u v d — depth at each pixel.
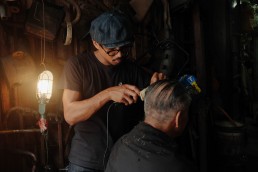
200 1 4.16
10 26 2.61
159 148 1.15
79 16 2.76
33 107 2.77
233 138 3.87
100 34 1.60
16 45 2.66
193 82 1.39
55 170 2.97
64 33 2.76
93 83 1.79
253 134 6.33
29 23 2.54
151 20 3.57
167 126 1.20
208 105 3.79
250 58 7.89
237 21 5.24
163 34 3.49
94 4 3.07
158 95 1.20
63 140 2.99
